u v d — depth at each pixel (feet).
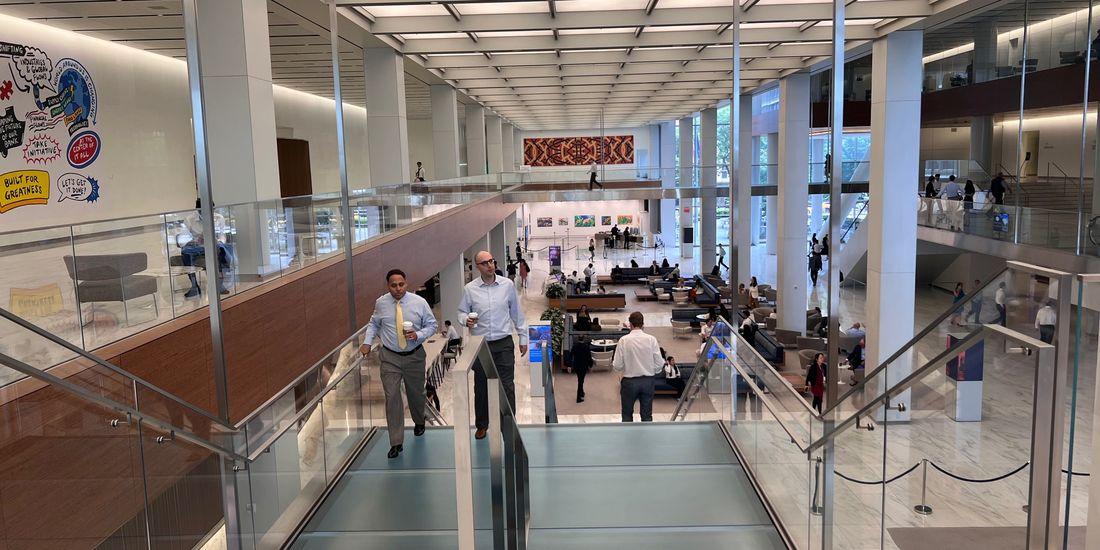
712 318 75.25
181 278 22.16
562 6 42.24
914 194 49.52
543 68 65.62
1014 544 9.11
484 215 78.02
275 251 28.17
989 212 51.06
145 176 47.83
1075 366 7.95
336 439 19.61
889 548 13.23
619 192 94.22
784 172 73.67
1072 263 40.68
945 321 11.55
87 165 42.01
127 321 19.76
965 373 10.21
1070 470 7.96
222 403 20.80
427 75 65.46
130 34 42.04
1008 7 58.49
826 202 111.45
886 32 48.42
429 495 17.99
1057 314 7.89
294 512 16.51
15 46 36.99
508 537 12.55
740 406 22.21
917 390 11.86
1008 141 70.54
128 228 19.93
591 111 114.52
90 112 42.37
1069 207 58.90
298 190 76.38
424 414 22.97
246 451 14.37
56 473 11.81
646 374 31.32
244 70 30.32
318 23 43.21
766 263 121.08
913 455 12.03
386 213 41.45
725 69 64.90
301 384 17.10
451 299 65.16
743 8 42.37
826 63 62.95
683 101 97.71
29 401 11.55
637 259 137.59
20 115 37.11
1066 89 50.60
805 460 15.52
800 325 74.90
